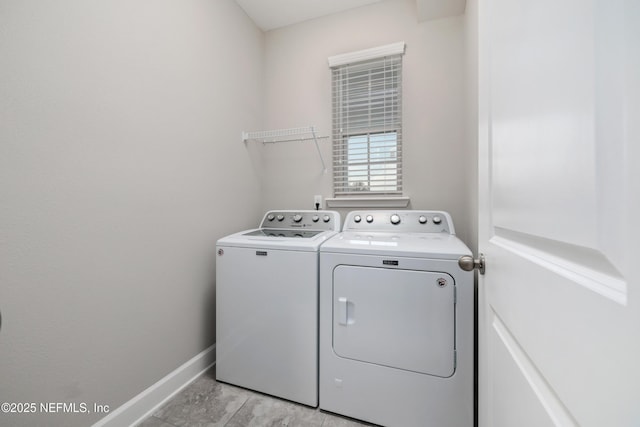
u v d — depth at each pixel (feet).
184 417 4.22
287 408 4.43
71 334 3.29
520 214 1.66
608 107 0.96
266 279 4.70
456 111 6.01
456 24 5.99
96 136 3.53
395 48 6.24
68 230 3.25
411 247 4.12
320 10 6.83
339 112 7.02
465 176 5.85
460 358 3.71
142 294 4.18
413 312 3.91
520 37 1.67
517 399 1.74
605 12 0.98
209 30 5.56
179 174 4.84
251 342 4.81
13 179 2.80
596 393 0.98
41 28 2.98
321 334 4.38
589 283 1.04
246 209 6.88
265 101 7.69
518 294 1.72
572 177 1.14
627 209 0.89
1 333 2.75
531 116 1.53
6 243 2.76
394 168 6.55
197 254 5.26
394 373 4.00
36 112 2.95
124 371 3.91
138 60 4.08
